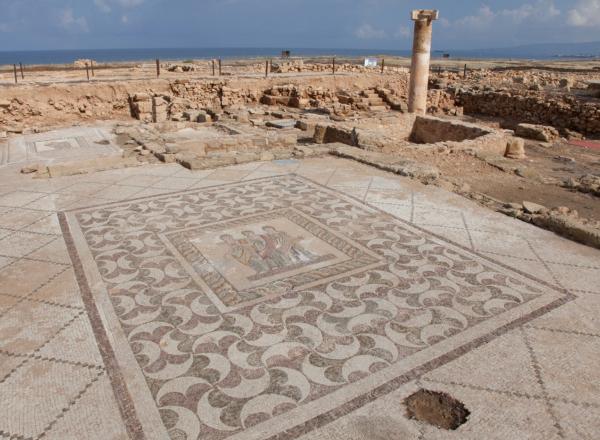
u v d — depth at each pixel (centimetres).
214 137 1341
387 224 575
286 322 367
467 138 1388
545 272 459
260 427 266
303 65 3081
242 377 306
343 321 370
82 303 391
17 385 295
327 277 439
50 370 310
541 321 374
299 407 281
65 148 1139
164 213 602
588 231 529
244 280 432
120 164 839
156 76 2195
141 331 354
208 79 2120
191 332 353
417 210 628
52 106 1678
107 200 652
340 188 717
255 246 505
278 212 611
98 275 439
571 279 446
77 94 1748
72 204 636
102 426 264
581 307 397
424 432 264
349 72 2892
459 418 276
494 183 952
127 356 325
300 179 761
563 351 337
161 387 296
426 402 288
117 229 549
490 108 2158
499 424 270
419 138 1570
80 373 307
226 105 2083
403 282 432
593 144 1574
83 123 1568
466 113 2247
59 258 473
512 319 376
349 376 308
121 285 421
